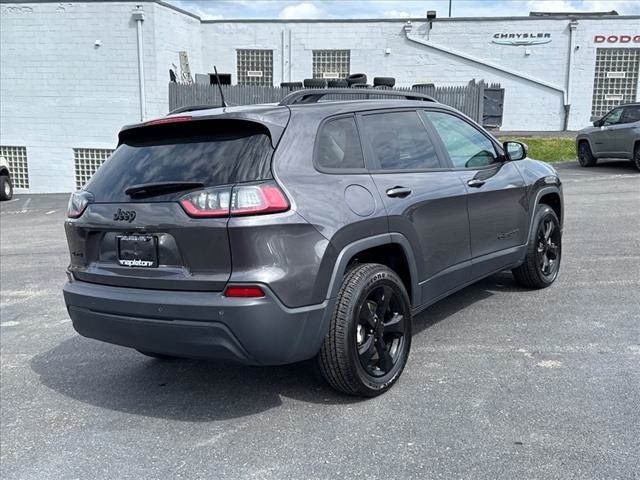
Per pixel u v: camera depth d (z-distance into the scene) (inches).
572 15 1049.5
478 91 844.6
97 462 135.5
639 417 142.0
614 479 119.2
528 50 992.2
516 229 222.5
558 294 236.2
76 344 214.5
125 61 828.6
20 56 843.4
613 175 619.8
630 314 210.4
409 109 187.6
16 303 268.2
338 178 153.2
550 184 244.2
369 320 154.9
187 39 952.3
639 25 961.5
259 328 134.6
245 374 179.9
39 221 540.1
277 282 135.4
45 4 826.2
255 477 126.4
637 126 628.1
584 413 144.6
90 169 860.0
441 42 1002.7
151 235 143.9
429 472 124.4
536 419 143.0
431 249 177.8
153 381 178.9
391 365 162.1
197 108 171.3
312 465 129.4
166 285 141.2
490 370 170.7
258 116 146.6
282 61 1027.9
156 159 153.1
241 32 1018.1
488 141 220.2
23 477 130.5
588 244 319.3
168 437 145.2
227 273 136.2
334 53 1023.0
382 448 134.5
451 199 184.4
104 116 844.0
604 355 177.2
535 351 182.4
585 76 991.0
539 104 1007.0
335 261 145.9
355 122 167.0
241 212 134.8
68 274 164.1
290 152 145.9
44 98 849.5
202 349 138.9
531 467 124.3
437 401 154.5
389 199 163.0
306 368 181.8
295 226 138.5
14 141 864.3
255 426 147.7
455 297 238.4
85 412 160.9
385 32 1008.9
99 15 821.2
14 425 154.7
